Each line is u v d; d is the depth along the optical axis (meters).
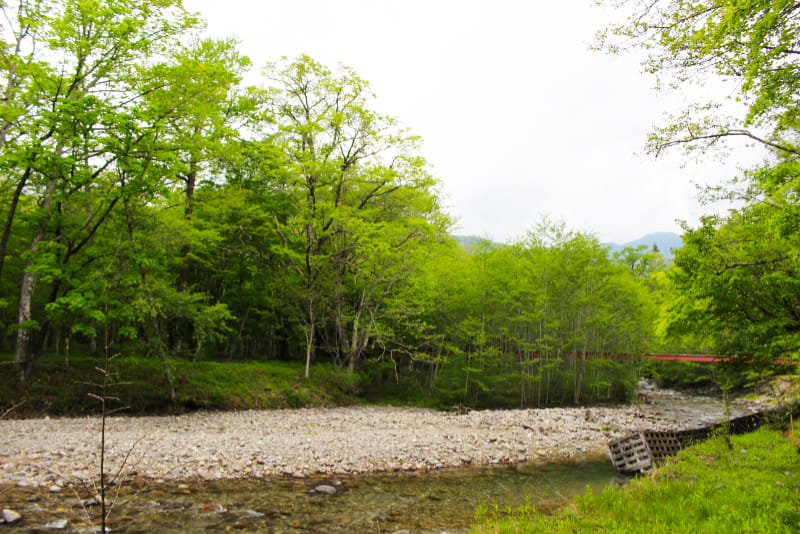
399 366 37.81
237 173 31.95
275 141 30.55
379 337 32.25
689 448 14.48
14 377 21.73
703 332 15.60
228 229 30.77
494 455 17.42
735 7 7.83
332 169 29.42
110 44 20.75
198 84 23.08
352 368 32.22
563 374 35.75
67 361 23.75
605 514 8.64
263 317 35.84
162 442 16.64
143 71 22.11
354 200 33.44
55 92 20.08
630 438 15.20
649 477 11.46
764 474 11.05
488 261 34.38
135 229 22.20
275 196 33.03
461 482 13.92
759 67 8.57
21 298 21.95
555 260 35.19
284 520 10.23
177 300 23.69
